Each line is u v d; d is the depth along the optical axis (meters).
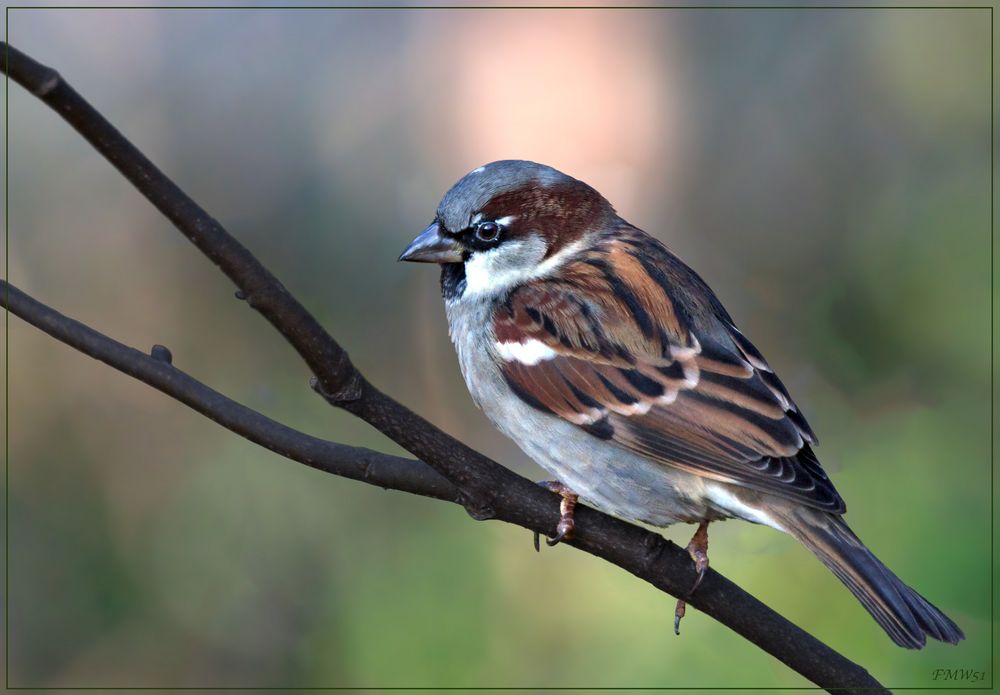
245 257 4.98
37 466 12.95
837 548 6.57
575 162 15.03
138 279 14.03
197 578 12.16
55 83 4.35
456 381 14.55
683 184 15.09
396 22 14.98
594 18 15.10
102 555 12.48
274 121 14.67
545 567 11.51
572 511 6.29
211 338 13.98
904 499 11.05
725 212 15.05
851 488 11.34
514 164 7.73
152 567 12.35
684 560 6.32
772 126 15.14
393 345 14.59
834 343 13.95
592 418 7.09
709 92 15.19
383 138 14.86
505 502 6.13
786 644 6.23
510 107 14.92
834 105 15.10
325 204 14.69
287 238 14.56
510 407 7.41
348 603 11.71
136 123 14.45
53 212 13.95
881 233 14.48
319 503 12.43
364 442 13.14
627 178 14.98
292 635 11.81
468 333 7.61
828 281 14.45
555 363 7.23
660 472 7.02
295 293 14.48
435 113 14.95
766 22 15.20
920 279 13.87
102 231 14.00
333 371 5.36
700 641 10.48
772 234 14.88
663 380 7.04
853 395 13.37
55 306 13.84
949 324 13.52
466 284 7.67
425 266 14.64
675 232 15.03
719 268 14.86
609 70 15.08
